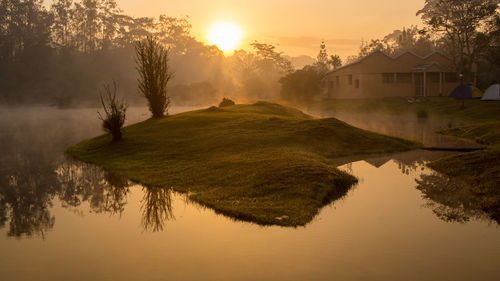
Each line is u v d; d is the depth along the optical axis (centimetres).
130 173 1445
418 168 1450
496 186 1091
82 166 1681
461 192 1122
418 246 759
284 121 2195
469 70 5119
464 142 2025
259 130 2019
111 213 1011
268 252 741
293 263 695
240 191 1090
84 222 945
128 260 722
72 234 865
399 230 843
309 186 1096
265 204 991
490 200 1007
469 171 1288
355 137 1903
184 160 1558
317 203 1001
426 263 689
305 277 643
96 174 1496
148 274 665
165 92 2994
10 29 10950
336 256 717
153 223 920
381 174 1362
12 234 873
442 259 704
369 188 1184
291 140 1773
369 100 5125
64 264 712
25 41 10756
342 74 5769
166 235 840
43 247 795
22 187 1326
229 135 1938
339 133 1919
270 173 1198
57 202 1133
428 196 1094
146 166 1527
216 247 770
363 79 5228
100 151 1948
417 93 5334
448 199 1062
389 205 1019
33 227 918
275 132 1942
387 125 2970
